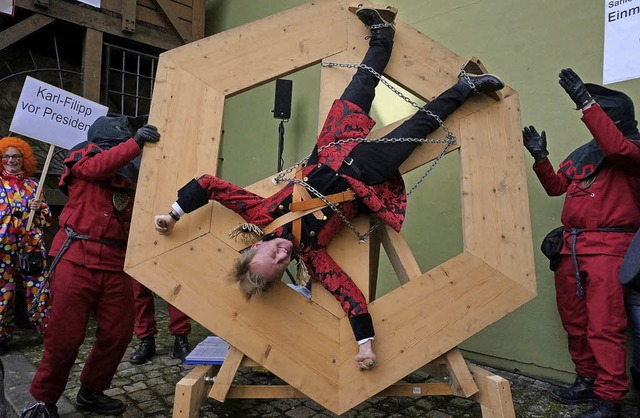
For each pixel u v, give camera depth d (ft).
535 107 10.86
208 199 6.76
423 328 7.01
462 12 12.23
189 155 7.21
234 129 19.36
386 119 13.64
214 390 6.77
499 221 7.43
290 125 16.90
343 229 7.30
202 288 6.81
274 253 6.34
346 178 6.86
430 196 12.54
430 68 7.92
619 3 8.24
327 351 6.88
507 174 7.58
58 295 7.64
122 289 8.18
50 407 7.84
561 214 9.44
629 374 9.25
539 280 10.66
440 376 7.52
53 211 17.13
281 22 7.81
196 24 19.60
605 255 8.26
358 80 7.49
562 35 10.46
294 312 6.91
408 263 7.42
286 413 8.77
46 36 17.53
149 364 11.07
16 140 12.08
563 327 9.75
